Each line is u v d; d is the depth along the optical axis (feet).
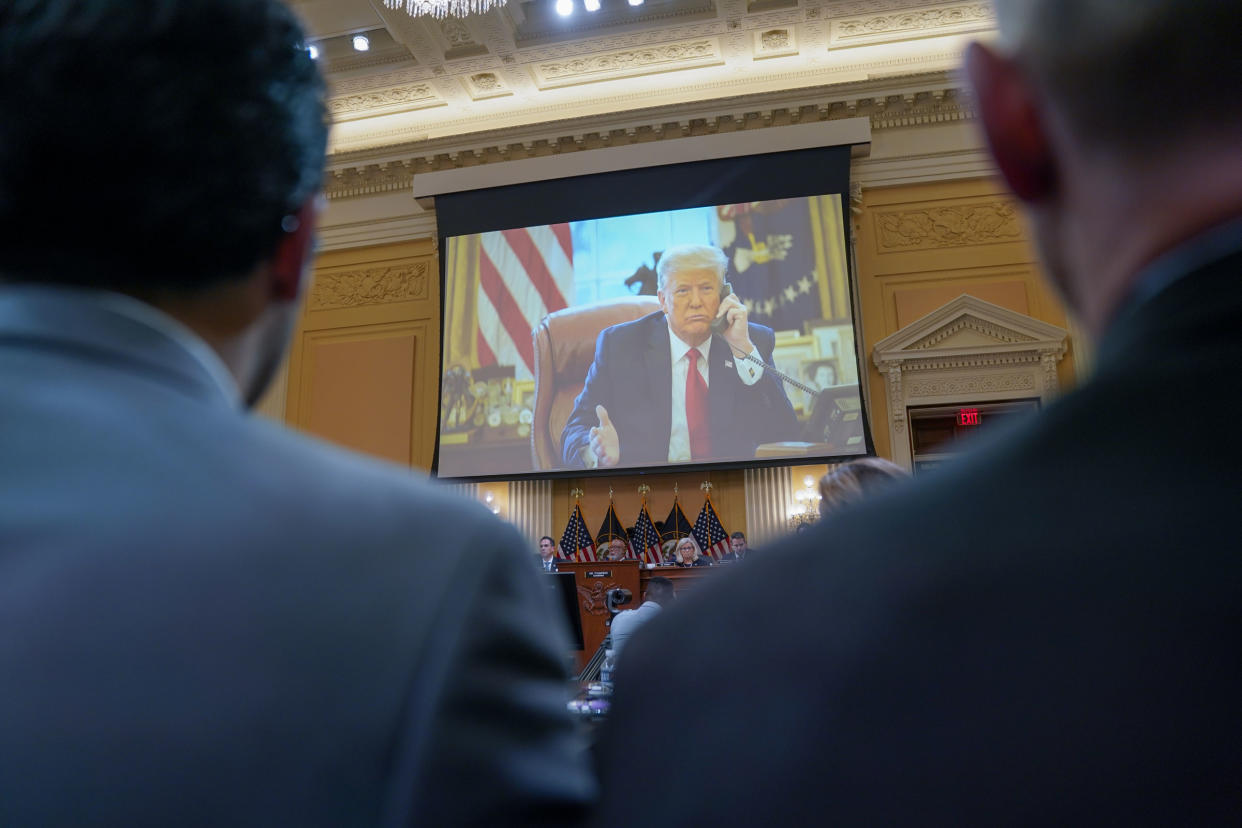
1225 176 1.02
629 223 31.65
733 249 30.58
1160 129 1.07
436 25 29.89
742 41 30.91
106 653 1.19
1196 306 1.02
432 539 1.47
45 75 1.42
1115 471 0.99
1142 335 1.06
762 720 1.04
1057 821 0.86
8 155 1.42
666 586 14.32
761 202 30.78
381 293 34.88
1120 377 1.05
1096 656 0.90
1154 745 0.85
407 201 35.29
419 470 32.48
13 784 1.11
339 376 34.37
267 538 1.36
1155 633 0.89
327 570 1.36
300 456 1.56
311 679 1.25
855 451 28.17
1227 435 0.95
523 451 30.68
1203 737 0.84
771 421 28.96
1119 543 0.94
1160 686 0.87
